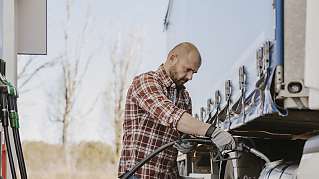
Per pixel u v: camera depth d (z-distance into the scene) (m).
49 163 18.48
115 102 19.22
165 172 4.18
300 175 2.89
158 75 4.20
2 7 3.13
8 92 2.69
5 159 3.13
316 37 2.95
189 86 7.91
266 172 4.11
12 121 2.67
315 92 2.97
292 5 3.08
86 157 18.72
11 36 3.15
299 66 3.05
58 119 18.77
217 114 5.48
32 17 3.75
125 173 3.82
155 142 4.11
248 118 4.04
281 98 3.09
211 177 6.71
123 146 4.25
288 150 5.46
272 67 3.21
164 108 3.80
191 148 3.84
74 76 19.11
